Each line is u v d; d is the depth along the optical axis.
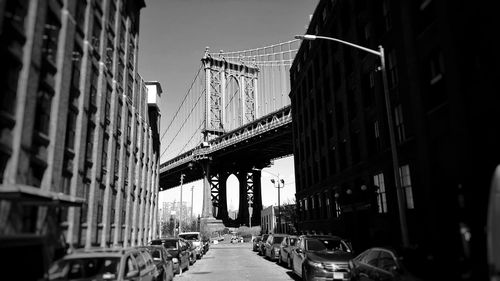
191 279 16.97
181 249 20.12
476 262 7.81
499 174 6.83
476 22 13.27
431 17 16.98
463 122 13.60
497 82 12.15
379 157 23.09
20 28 11.98
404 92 19.55
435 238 15.74
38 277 6.22
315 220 38.00
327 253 14.28
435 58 16.75
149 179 33.41
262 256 32.62
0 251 5.47
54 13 14.54
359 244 26.02
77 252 9.27
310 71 41.81
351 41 28.25
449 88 14.57
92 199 18.31
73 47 16.12
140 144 28.98
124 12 25.09
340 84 31.77
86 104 17.47
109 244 20.72
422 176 17.14
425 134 16.92
